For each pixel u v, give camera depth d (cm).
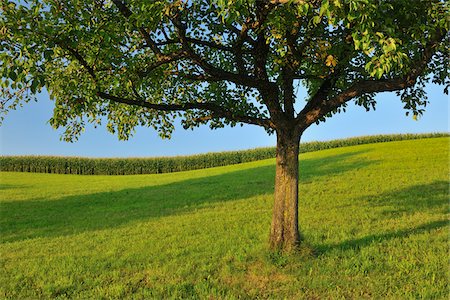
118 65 788
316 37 840
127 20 764
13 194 2719
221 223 1465
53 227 1642
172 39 923
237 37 932
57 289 856
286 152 904
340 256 946
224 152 4959
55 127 904
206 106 925
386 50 591
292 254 891
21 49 653
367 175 2277
